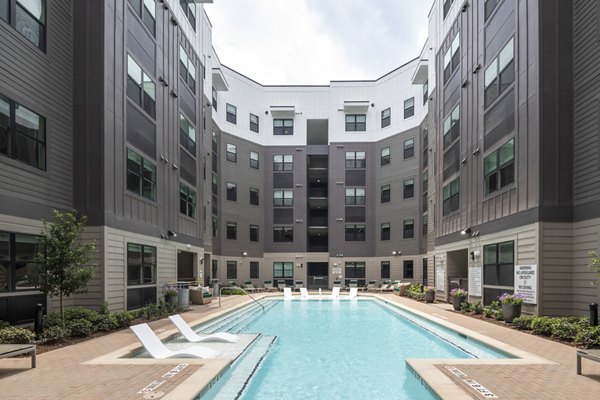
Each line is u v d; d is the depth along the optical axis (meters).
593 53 10.87
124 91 13.71
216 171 30.47
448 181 20.17
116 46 13.26
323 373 7.96
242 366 8.28
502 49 14.23
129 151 14.02
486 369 6.89
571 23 11.76
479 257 15.84
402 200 31.64
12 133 9.99
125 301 13.28
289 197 34.81
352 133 34.47
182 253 22.33
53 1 11.73
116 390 5.75
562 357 7.75
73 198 12.18
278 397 6.48
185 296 16.89
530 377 6.38
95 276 11.98
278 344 10.99
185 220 19.98
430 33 24.78
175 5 19.12
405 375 7.77
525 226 12.27
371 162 34.12
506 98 13.90
